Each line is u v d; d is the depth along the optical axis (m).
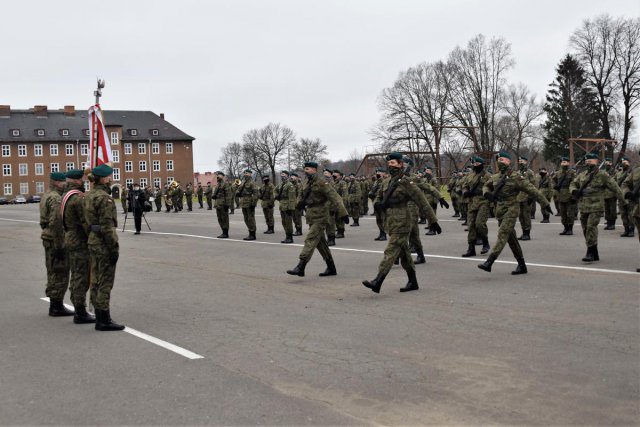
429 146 64.75
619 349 5.89
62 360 5.93
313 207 10.34
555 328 6.73
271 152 110.19
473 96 63.03
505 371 5.36
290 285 9.94
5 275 11.79
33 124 96.38
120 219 30.80
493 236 16.61
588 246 11.28
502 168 10.00
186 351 6.18
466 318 7.32
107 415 4.53
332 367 5.58
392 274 10.72
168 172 103.38
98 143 12.62
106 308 7.10
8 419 4.48
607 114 59.53
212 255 14.28
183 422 4.38
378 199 11.05
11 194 94.12
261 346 6.31
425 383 5.11
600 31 57.91
